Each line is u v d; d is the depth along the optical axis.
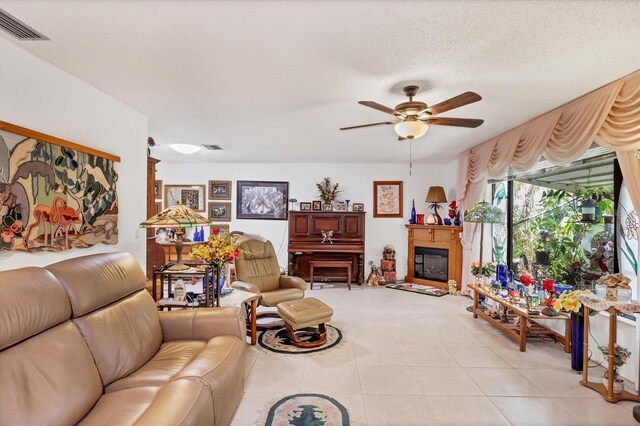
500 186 4.59
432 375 2.52
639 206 2.24
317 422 1.94
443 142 4.36
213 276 2.76
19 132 1.91
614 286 2.27
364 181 6.21
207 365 1.63
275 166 6.29
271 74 2.30
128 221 3.02
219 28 1.72
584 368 2.38
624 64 2.09
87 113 2.49
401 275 6.16
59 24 1.69
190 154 5.41
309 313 3.06
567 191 3.31
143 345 1.91
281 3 1.50
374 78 2.35
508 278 3.73
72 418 1.31
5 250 1.84
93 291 1.73
